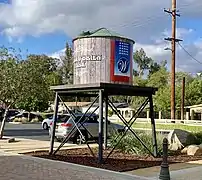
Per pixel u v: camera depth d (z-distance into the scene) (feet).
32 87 74.13
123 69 49.52
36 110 195.21
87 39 49.24
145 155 50.26
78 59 49.98
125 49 49.90
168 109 192.65
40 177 35.50
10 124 165.37
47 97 78.33
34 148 59.21
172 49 122.31
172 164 44.47
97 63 48.52
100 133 44.06
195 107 186.39
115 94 49.70
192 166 43.06
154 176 36.45
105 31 49.90
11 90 72.43
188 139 59.77
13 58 75.10
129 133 59.52
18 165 42.57
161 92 199.41
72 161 45.44
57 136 70.90
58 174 37.17
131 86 47.39
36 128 132.98
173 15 122.31
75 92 50.49
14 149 57.67
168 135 60.08
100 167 41.34
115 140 55.01
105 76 48.29
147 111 173.47
